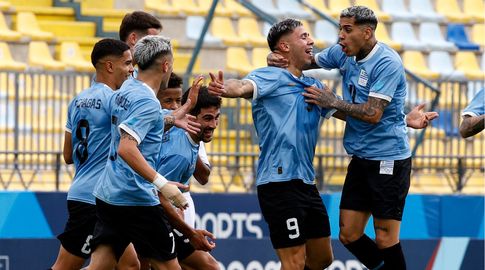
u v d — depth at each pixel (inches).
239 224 1254.3
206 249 890.1
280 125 892.0
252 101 905.5
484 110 958.4
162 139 908.6
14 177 1309.1
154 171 807.1
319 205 917.8
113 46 908.6
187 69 1435.8
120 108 821.9
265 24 1754.4
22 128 1346.0
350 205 935.0
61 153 1275.8
